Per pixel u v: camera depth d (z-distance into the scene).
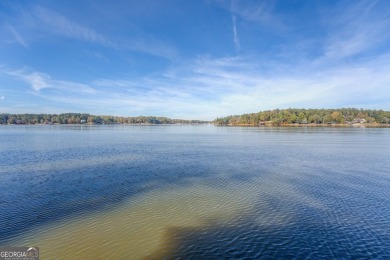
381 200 25.08
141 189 28.86
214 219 20.55
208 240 17.20
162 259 14.97
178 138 110.50
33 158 49.78
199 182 32.16
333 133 141.62
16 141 86.31
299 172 38.28
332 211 22.25
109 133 146.50
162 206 23.45
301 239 17.33
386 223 19.83
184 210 22.45
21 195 26.27
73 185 30.25
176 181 32.66
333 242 16.95
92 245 16.38
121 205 23.66
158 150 65.00
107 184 30.88
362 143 82.12
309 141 91.50
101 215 21.23
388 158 51.22
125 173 37.12
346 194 27.05
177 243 16.75
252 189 29.09
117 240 17.06
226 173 37.53
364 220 20.36
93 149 65.44
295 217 20.95
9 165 42.41
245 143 85.50
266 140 97.88
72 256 15.08
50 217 20.69
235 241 17.08
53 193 27.05
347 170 39.66
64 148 66.81
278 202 24.58
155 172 37.97
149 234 17.94
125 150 64.31
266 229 18.81
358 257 15.24
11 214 21.22
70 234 17.83
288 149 67.69
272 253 15.62
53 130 175.12
